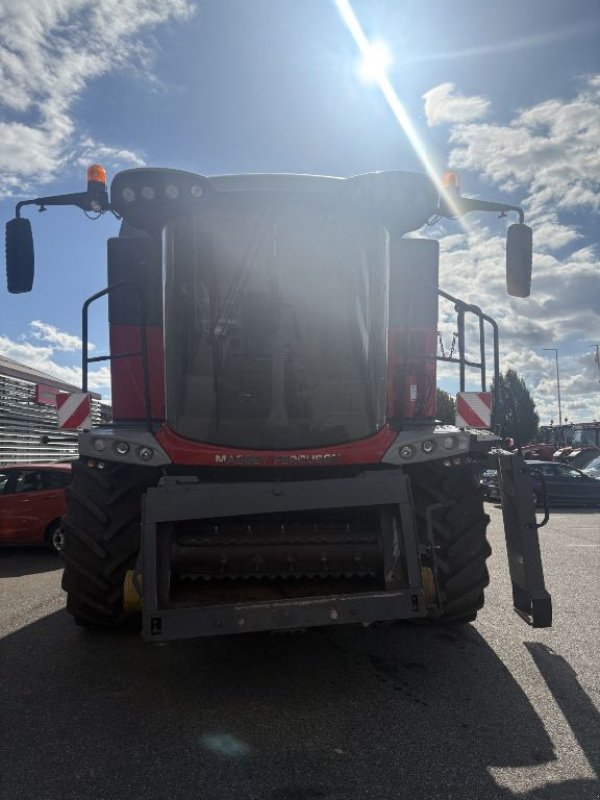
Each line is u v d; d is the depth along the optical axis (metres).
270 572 3.94
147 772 3.16
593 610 5.93
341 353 4.57
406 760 3.25
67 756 3.33
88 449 4.34
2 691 4.23
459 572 4.54
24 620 5.95
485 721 3.69
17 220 5.02
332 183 4.69
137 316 5.50
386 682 4.32
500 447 5.13
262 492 3.95
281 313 4.54
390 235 4.90
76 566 4.53
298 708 3.92
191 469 4.38
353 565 3.97
